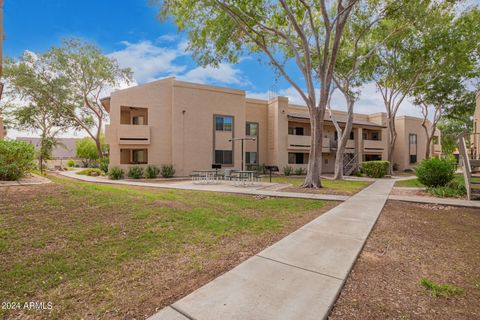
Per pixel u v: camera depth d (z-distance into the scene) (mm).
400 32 14250
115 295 2508
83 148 40156
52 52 22094
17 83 21328
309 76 11773
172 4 10383
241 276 2854
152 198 7039
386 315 2184
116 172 17438
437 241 4273
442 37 13359
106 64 24047
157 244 3947
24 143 9094
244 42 13062
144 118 20250
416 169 10977
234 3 10875
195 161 19656
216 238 4340
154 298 2449
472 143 17203
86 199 5988
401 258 3520
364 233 4574
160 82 19047
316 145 11961
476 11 13250
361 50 16078
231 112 21156
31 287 2602
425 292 2596
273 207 7105
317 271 2984
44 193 6188
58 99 23547
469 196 8078
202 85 20062
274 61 12047
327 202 7992
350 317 2150
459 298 2490
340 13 10672
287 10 10773
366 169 20484
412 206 7379
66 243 3738
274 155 22938
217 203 7391
